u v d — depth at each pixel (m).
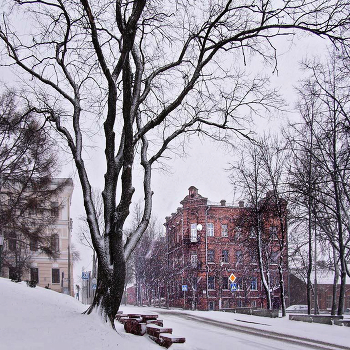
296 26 11.26
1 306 10.70
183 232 66.31
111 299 10.25
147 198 11.84
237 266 63.91
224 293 63.16
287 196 27.73
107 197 10.89
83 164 11.43
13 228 32.41
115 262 10.34
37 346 7.75
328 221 28.17
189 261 64.06
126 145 10.48
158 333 10.12
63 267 58.06
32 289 17.89
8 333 8.43
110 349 8.11
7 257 40.19
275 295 63.78
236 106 12.92
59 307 12.23
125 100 10.48
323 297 75.81
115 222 10.31
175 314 32.75
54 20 11.77
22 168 30.50
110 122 11.05
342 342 16.91
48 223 35.25
